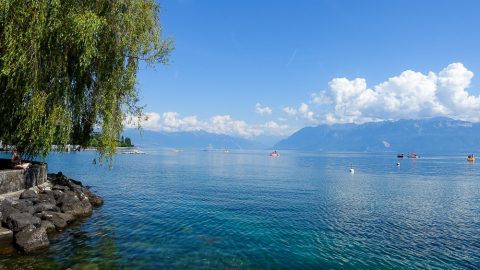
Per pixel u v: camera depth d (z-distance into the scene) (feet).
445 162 552.82
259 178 223.30
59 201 85.97
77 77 82.58
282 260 60.03
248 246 67.36
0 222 61.31
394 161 587.68
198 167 333.62
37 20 67.26
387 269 57.57
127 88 86.84
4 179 77.56
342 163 491.72
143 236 70.85
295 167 370.94
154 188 154.20
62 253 57.26
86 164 299.79
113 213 92.48
